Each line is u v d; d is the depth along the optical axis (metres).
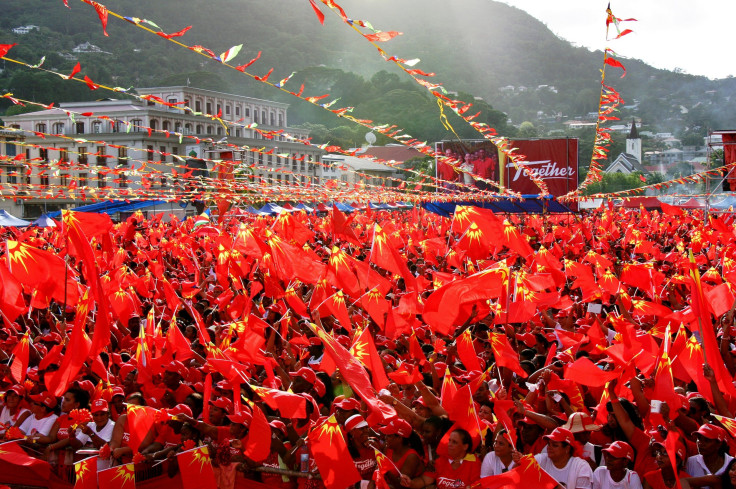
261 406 8.50
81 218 9.66
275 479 7.85
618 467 6.85
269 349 10.79
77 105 51.81
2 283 9.01
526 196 35.34
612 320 9.88
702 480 6.85
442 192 42.59
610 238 28.22
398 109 129.12
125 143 50.50
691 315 10.17
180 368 9.56
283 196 28.31
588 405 9.05
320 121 127.88
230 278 15.52
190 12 199.38
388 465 7.02
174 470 8.02
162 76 155.38
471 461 7.40
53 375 7.89
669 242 27.47
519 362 9.53
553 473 7.08
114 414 9.00
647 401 7.82
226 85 129.12
